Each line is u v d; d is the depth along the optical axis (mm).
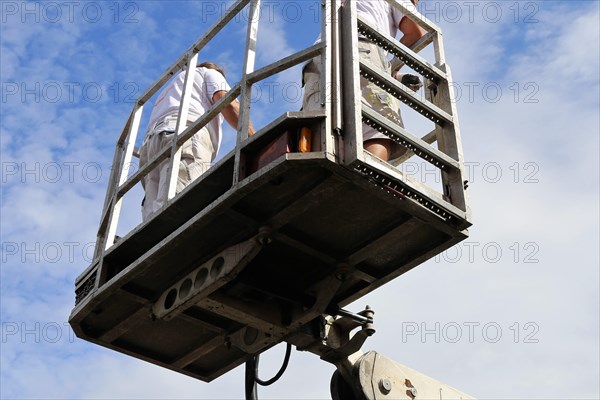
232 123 9273
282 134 7270
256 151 7449
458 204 7730
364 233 7812
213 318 8914
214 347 9133
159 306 8414
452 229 7629
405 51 8227
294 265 8148
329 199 7414
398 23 9141
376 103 8297
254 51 8203
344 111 7312
